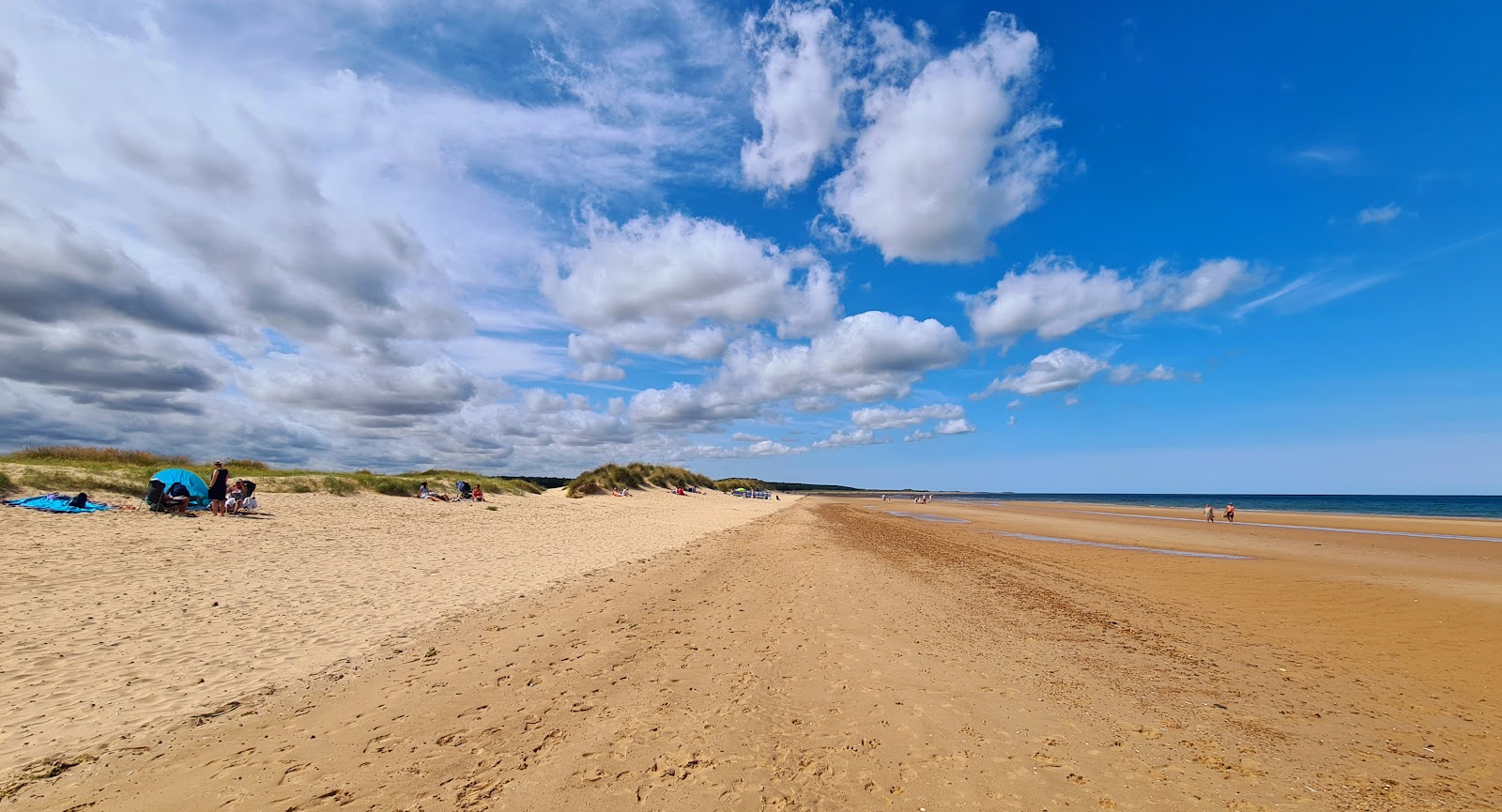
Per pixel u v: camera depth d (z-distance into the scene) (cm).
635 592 1212
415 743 527
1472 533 3200
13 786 435
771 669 753
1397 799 481
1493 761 553
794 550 2016
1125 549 2355
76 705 573
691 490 6781
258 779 459
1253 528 3522
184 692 620
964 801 460
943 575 1578
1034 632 996
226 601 962
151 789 441
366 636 841
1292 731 612
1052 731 593
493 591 1168
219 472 1767
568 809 428
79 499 1551
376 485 2750
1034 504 7894
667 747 531
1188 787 491
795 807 442
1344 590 1467
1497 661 882
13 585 938
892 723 601
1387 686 763
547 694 652
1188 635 1010
